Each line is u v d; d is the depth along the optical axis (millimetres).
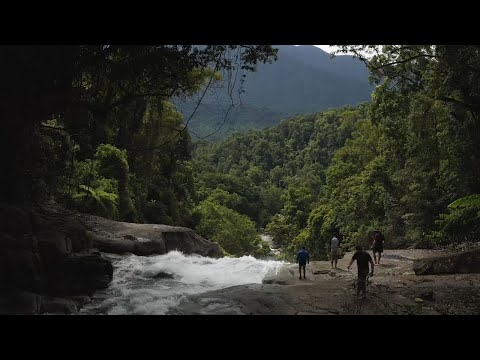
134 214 32312
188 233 22344
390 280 12812
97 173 27000
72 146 17953
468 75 17297
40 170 14742
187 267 15883
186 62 12742
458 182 21453
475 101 18391
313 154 127125
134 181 36375
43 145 15828
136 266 15062
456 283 11852
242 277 14945
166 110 36969
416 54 19281
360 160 44438
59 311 9281
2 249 9594
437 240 20875
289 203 68938
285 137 159500
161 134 37781
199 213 49344
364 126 41719
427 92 21047
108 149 29203
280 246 74625
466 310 9148
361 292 10773
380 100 25016
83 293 10945
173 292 11898
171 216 42750
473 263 13555
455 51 15984
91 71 13367
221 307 9625
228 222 61375
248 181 121625
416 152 25953
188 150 45594
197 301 10250
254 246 67875
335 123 131750
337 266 16344
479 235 19266
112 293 11508
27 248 9992
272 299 10211
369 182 33000
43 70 11633
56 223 12188
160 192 41812
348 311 9320
